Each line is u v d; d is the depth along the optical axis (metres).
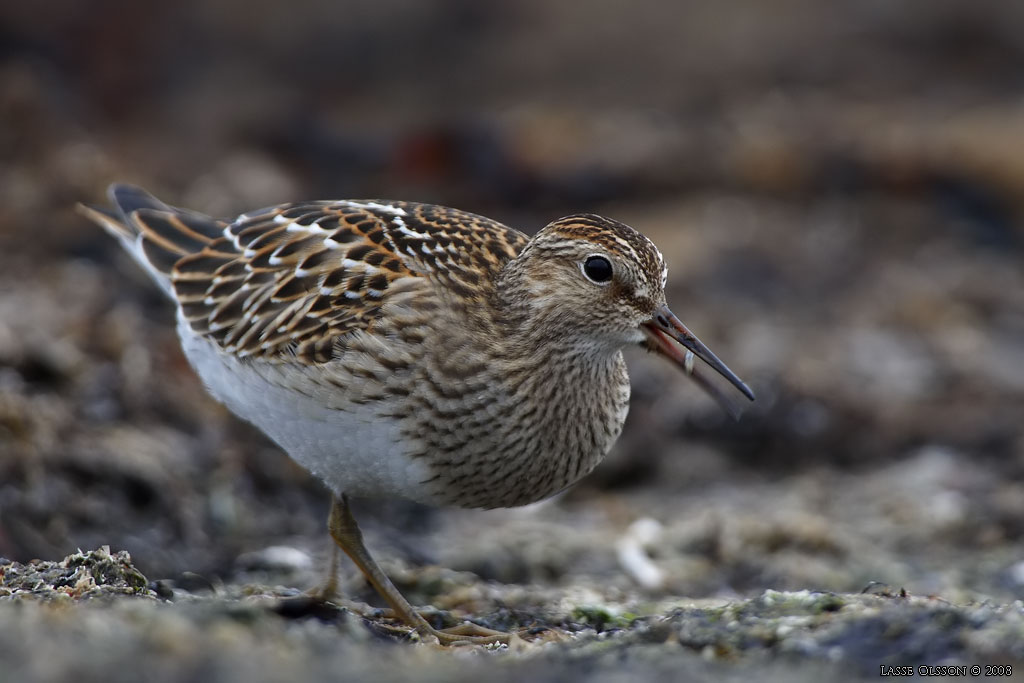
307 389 9.01
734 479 14.70
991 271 19.59
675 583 11.77
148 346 14.22
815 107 24.52
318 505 13.10
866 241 20.20
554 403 9.05
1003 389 15.91
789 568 11.96
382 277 9.09
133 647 6.07
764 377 15.65
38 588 7.77
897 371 16.39
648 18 27.48
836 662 6.68
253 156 21.39
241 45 25.08
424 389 8.80
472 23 27.11
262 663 6.06
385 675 6.17
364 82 25.41
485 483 9.12
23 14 23.30
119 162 19.27
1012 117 23.66
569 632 8.66
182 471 12.48
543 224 20.77
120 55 23.61
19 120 18.44
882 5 27.86
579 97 24.95
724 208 20.88
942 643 6.73
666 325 9.16
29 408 11.85
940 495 13.77
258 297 9.45
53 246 16.25
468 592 10.09
